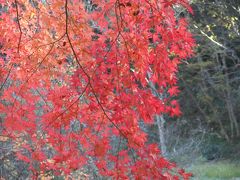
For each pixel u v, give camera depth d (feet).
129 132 11.15
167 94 26.68
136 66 11.34
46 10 12.89
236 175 40.83
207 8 40.93
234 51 45.09
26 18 13.00
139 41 11.19
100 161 11.93
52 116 11.76
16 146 18.44
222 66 48.16
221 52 43.45
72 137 12.19
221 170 41.14
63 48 12.62
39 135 16.11
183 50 11.48
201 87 48.73
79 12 12.54
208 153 46.70
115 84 11.30
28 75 12.94
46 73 13.09
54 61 12.97
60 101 11.71
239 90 49.16
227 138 48.83
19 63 13.02
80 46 12.17
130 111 11.19
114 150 18.48
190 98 50.65
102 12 12.07
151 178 11.15
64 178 20.06
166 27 11.09
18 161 20.47
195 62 47.85
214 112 49.78
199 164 42.16
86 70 11.50
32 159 16.56
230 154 47.01
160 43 11.34
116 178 11.66
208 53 45.01
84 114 11.73
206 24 40.60
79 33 12.51
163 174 11.52
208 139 48.73
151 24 11.05
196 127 49.03
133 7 10.96
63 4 12.43
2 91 14.47
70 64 16.07
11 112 12.80
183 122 43.62
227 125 50.62
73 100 11.68
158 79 11.64
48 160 16.65
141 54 11.27
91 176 20.45
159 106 11.35
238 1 39.96
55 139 12.22
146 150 11.21
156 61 11.36
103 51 11.62
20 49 12.84
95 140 11.92
